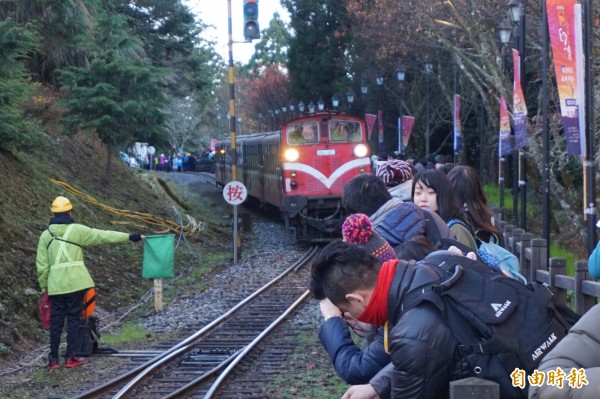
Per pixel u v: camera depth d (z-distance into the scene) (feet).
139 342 39.14
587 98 35.06
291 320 43.57
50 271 32.60
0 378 31.32
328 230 79.20
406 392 10.21
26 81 68.59
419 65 117.80
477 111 122.62
